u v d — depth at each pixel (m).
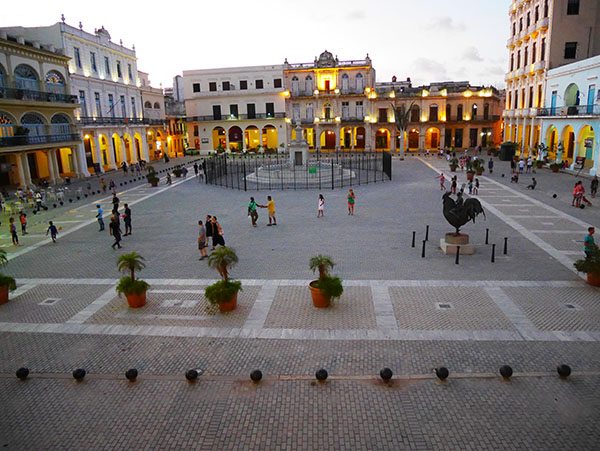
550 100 44.12
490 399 8.42
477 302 12.55
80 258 17.69
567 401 8.31
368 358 9.93
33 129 39.19
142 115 61.38
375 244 18.34
